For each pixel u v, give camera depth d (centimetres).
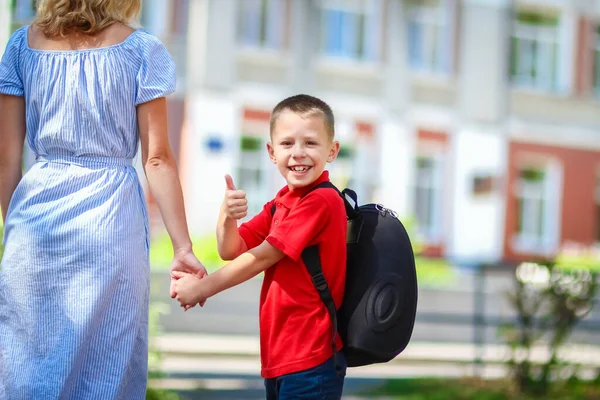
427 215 3177
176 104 2873
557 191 3328
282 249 425
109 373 416
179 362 1222
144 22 2845
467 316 1811
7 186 441
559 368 1034
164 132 441
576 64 3366
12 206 427
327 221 432
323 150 444
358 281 440
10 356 413
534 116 3316
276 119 448
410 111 3152
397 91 3134
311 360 425
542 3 3322
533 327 1040
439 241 3169
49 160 424
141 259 431
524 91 3297
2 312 418
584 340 1118
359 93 3092
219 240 453
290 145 442
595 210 3391
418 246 2783
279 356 430
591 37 3397
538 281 1037
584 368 1044
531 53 3328
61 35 428
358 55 3108
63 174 419
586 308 1037
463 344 1506
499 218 3238
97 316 413
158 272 2039
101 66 425
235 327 1595
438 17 3203
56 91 422
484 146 3241
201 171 2852
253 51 2942
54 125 421
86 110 421
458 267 2988
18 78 438
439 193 3183
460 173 3203
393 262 440
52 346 409
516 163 3288
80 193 418
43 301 412
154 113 436
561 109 3350
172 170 443
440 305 2167
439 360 1315
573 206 3353
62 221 414
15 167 441
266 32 2978
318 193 433
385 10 3125
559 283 1034
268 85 2966
